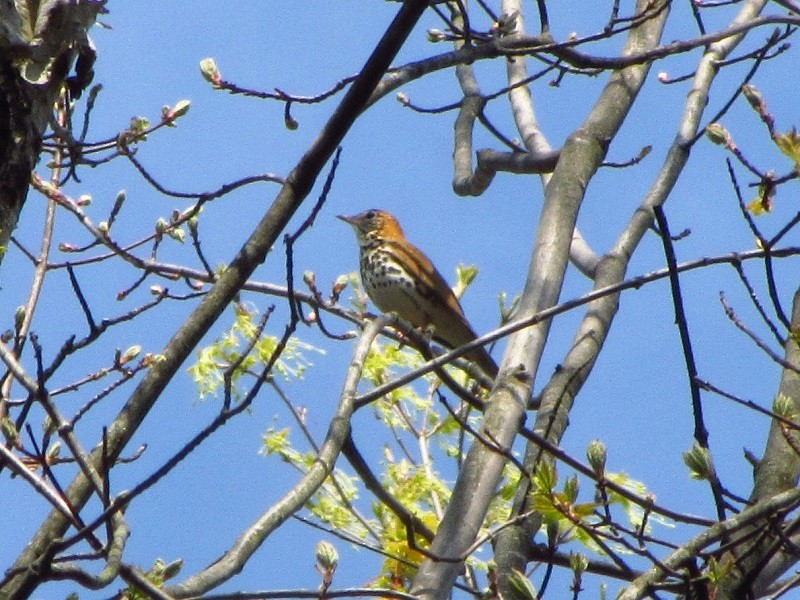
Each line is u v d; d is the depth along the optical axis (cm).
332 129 1008
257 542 800
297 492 835
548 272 1184
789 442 855
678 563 816
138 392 959
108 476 763
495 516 1176
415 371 983
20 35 935
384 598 957
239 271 1002
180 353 975
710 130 909
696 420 841
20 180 919
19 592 709
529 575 1071
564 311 1027
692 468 834
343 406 923
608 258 1306
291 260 846
